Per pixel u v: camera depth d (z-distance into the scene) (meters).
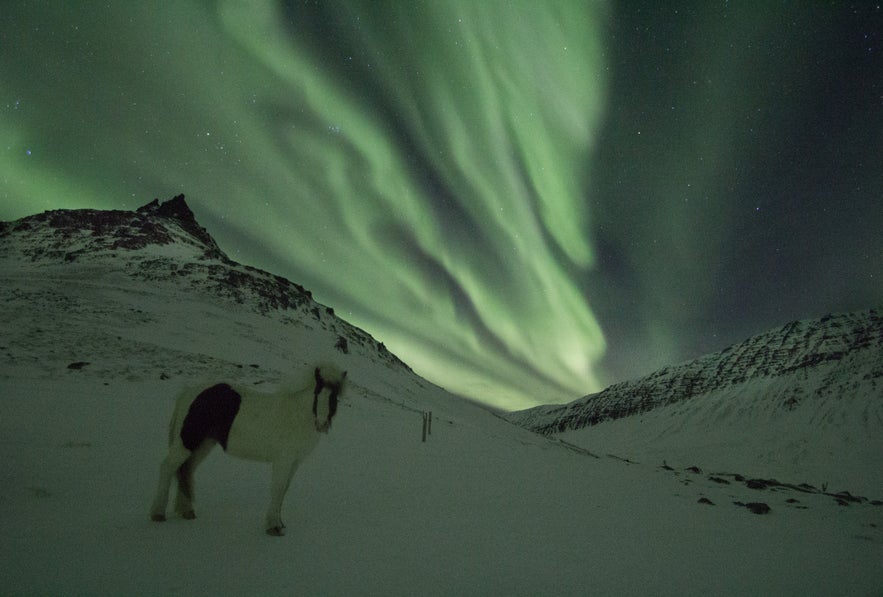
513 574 4.96
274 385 23.75
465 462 13.58
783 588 5.38
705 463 150.88
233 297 66.12
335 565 4.76
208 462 9.49
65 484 7.14
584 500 10.12
